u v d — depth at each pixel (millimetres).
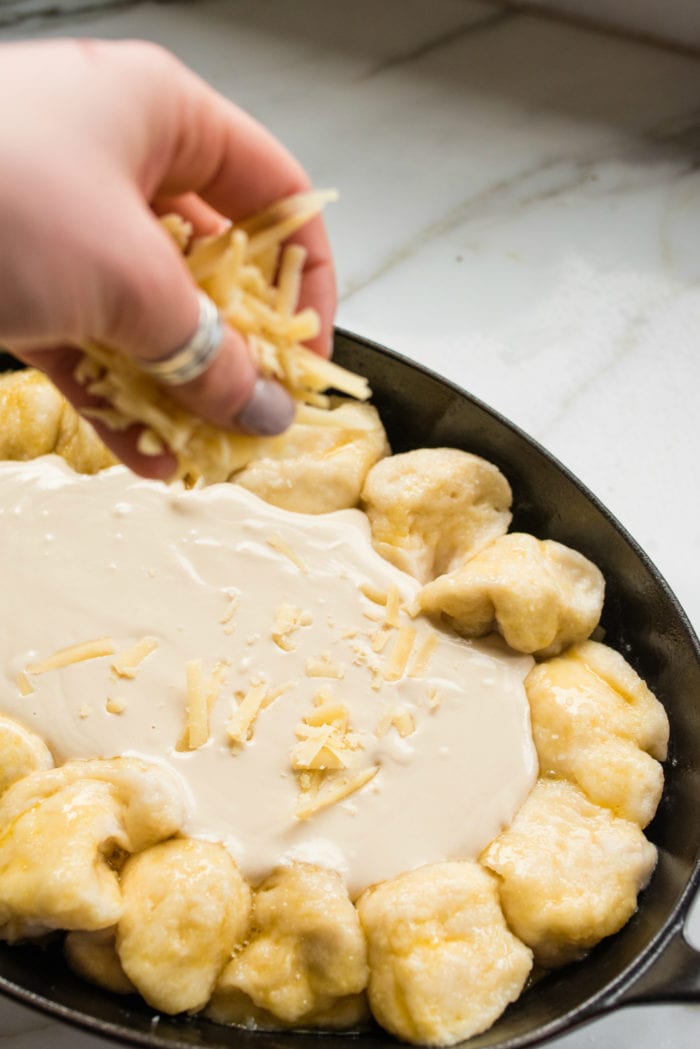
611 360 743
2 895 557
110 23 818
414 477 645
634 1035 610
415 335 743
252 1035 566
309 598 620
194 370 499
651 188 794
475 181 789
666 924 561
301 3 832
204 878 563
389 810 590
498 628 626
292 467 645
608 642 647
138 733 592
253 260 528
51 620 608
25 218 470
